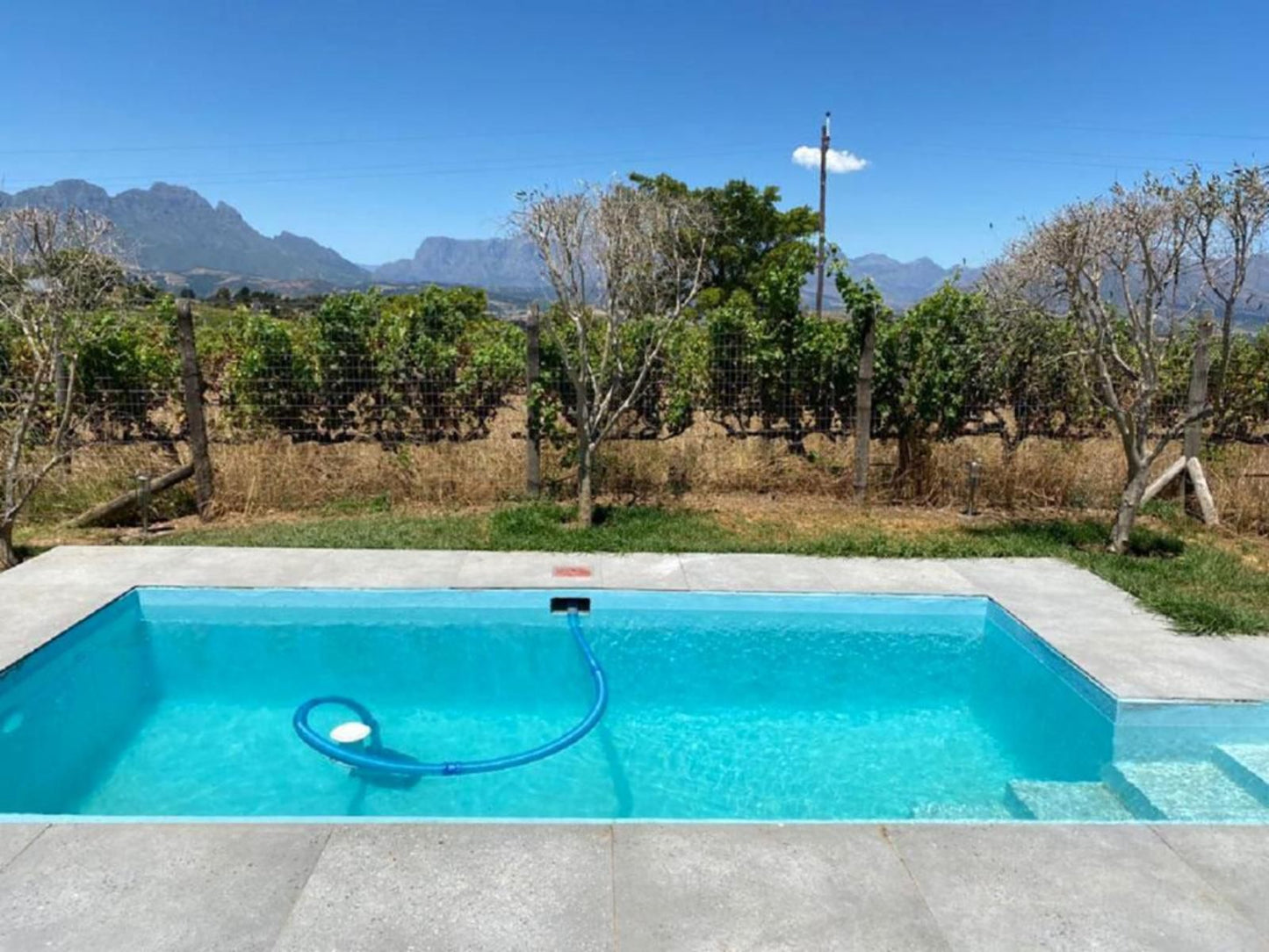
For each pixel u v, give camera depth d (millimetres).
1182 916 2512
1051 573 6117
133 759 4000
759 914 2459
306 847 2742
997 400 8227
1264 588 5715
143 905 2453
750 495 8352
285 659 5180
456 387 8180
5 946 2279
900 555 6523
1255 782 3617
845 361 8156
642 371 7062
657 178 28750
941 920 2459
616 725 4449
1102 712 4176
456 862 2676
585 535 6781
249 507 7629
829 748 4246
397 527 7023
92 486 7461
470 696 4754
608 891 2549
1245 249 5484
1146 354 6070
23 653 4461
